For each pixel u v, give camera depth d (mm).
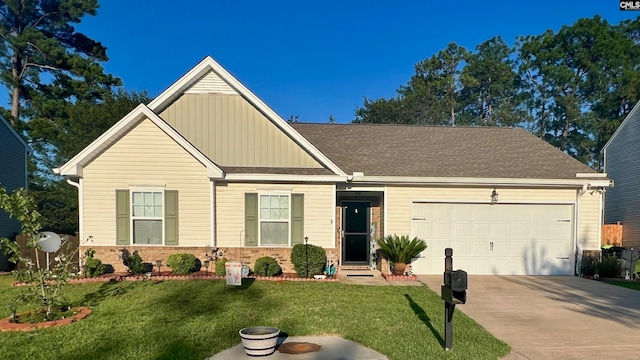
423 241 11812
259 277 10734
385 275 11445
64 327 6562
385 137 15547
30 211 7590
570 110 37000
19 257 7352
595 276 12070
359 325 6785
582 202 12828
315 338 6223
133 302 8094
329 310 7664
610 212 21312
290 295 8805
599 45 36062
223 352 5641
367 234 13500
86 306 7805
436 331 6555
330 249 11781
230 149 12219
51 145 26688
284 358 5414
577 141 37594
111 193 11070
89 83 27312
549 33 40250
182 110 12180
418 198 12547
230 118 12234
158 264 11125
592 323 7277
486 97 45438
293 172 11711
